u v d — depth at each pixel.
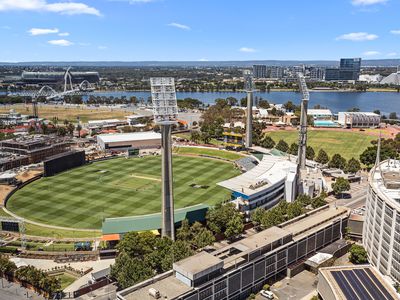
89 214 192.75
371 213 140.25
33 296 120.31
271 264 129.12
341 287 113.56
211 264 108.75
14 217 189.25
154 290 99.69
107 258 148.75
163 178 150.38
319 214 163.38
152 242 141.38
